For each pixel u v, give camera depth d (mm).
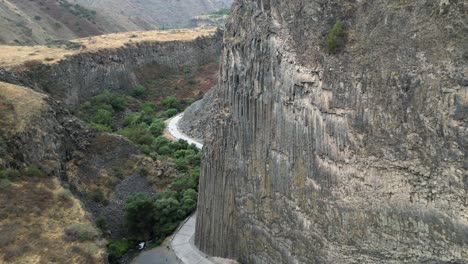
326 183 33188
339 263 31984
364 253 30438
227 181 43219
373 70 30359
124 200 55188
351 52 32031
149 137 78500
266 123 39000
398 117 28734
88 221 40719
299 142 35594
